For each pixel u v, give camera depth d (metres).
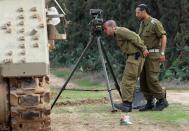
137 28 44.56
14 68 12.38
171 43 43.91
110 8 48.16
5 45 12.38
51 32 14.23
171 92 33.38
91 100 25.09
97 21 20.25
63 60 56.75
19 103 12.80
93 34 20.31
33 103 12.80
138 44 20.50
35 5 12.54
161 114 20.22
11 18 12.46
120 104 20.80
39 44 12.45
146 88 21.70
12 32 12.41
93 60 49.25
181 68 42.81
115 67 45.47
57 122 18.38
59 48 57.03
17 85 12.81
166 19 43.78
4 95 12.79
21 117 12.89
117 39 20.83
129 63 20.66
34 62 12.41
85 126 17.50
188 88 39.09
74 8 52.34
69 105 23.91
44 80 13.08
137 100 22.61
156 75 21.38
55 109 22.08
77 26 52.88
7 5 12.47
